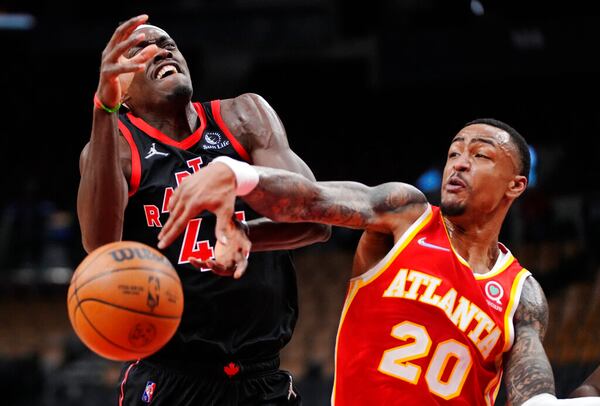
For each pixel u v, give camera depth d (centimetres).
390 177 1911
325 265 1611
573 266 1330
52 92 2061
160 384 379
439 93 1908
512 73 1653
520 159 358
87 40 1797
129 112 394
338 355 346
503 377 352
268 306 389
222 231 278
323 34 1759
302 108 1966
